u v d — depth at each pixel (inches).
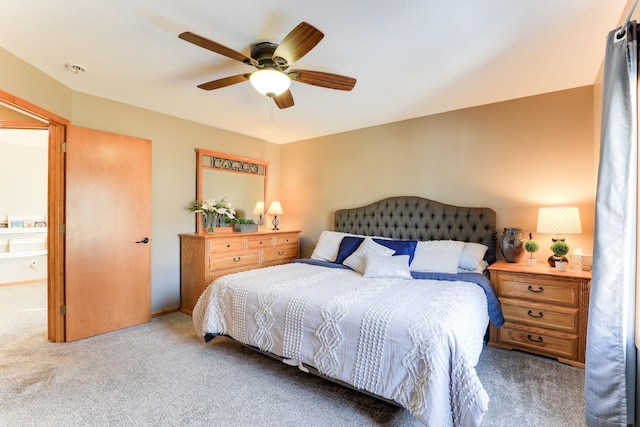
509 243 113.5
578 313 91.5
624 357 57.1
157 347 105.7
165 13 70.4
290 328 79.6
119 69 98.3
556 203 113.6
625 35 56.7
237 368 91.4
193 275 141.6
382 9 68.4
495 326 99.3
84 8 68.5
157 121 139.9
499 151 125.3
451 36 78.6
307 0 65.5
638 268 57.0
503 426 66.1
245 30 76.8
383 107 132.3
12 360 95.3
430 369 57.6
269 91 85.1
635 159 57.0
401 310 69.8
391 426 66.0
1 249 198.7
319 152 182.9
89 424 66.2
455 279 102.1
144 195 130.4
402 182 150.3
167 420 67.6
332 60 91.3
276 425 66.4
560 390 79.3
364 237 140.6
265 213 190.5
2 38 80.0
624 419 57.0
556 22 72.4
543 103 116.2
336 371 70.0
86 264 113.3
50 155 111.1
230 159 170.4
